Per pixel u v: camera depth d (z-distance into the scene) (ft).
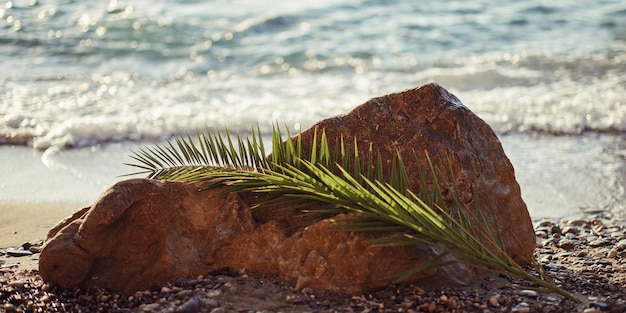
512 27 57.26
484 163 17.53
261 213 16.66
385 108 17.67
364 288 15.55
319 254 15.74
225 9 56.90
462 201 17.06
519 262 17.56
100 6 54.19
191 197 16.44
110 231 15.81
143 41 49.39
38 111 35.35
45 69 43.47
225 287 15.60
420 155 17.31
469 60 49.39
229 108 37.91
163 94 40.06
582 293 16.20
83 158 29.68
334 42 52.24
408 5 60.75
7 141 31.09
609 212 24.64
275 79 44.88
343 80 44.91
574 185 27.40
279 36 52.80
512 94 41.52
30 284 16.11
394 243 15.14
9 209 23.30
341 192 15.70
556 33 56.29
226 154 17.65
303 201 16.38
